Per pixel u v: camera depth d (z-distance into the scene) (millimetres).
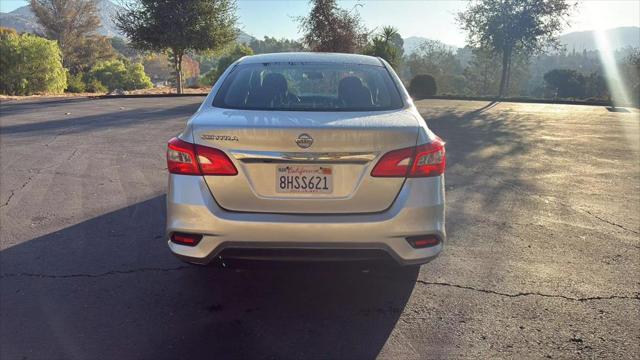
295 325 3000
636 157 8641
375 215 2820
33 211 5203
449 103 23031
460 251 4184
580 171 7457
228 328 2959
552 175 7160
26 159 7926
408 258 2875
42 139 9945
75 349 2721
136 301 3281
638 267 3875
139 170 7180
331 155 2768
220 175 2811
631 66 29719
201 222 2812
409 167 2844
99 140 9859
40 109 16594
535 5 27312
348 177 2812
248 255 2828
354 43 24344
